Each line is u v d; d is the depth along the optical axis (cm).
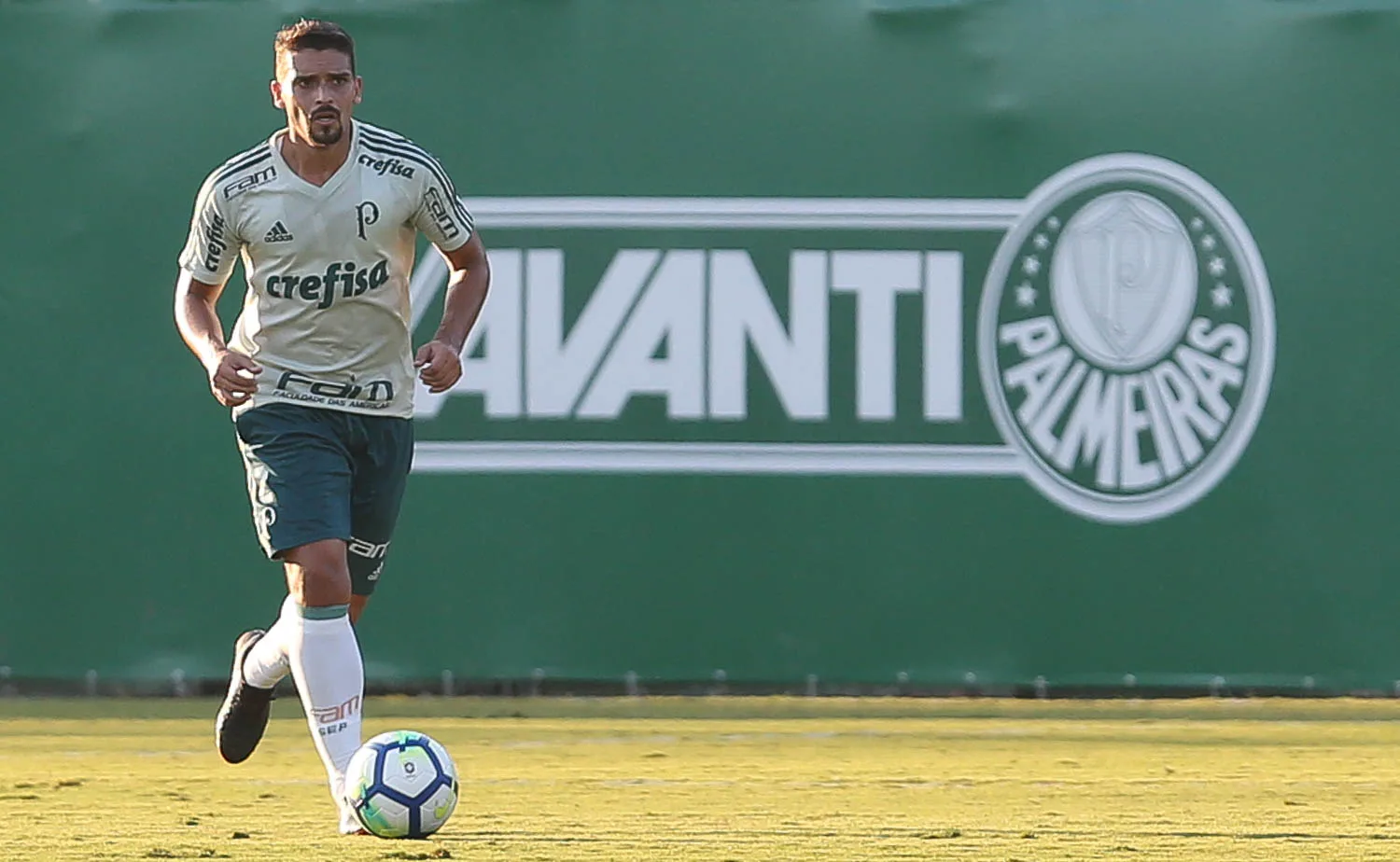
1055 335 2997
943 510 3002
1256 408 2994
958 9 3002
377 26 3014
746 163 3003
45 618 3000
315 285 1481
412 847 1425
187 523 3011
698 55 3011
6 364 3002
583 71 3011
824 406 3002
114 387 3006
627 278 3011
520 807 1792
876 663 2991
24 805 1806
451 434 3000
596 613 3000
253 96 3017
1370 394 2988
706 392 3003
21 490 3003
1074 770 2248
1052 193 2997
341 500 1476
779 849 1445
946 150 2998
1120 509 2994
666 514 3002
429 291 3011
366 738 2622
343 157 1481
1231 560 2991
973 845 1483
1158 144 3000
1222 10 2998
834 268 3005
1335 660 2986
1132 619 2994
